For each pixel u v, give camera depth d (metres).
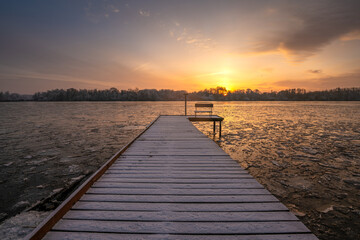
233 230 1.85
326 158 7.56
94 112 35.28
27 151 8.89
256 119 22.56
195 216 2.08
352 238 3.24
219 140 10.86
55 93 157.38
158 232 1.82
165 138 6.42
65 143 10.52
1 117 25.89
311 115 28.05
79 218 2.01
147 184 2.89
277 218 2.04
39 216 3.83
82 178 5.85
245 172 3.39
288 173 6.08
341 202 4.37
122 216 2.06
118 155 4.27
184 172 3.40
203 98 188.88
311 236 1.77
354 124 17.81
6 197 4.71
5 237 3.16
